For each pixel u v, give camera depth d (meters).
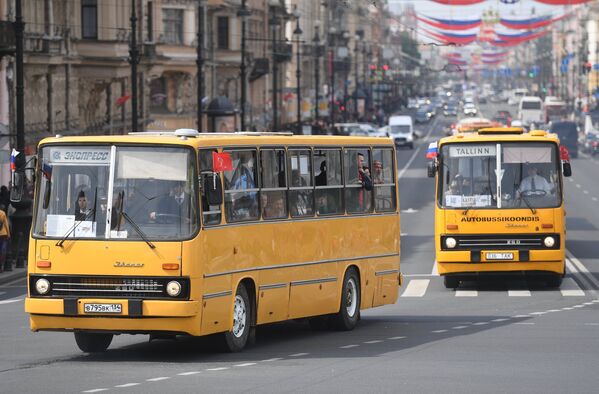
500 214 64.75
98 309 38.09
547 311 55.31
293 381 33.06
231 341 40.44
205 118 184.12
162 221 38.22
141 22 139.12
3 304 59.03
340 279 47.19
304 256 44.66
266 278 42.31
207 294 38.59
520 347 41.19
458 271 65.19
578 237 97.31
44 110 117.12
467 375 34.16
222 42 190.88
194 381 33.12
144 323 38.00
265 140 42.44
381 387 31.94
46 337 45.41
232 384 32.53
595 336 44.50
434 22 158.38
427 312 55.66
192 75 172.12
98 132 134.62
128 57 124.69
